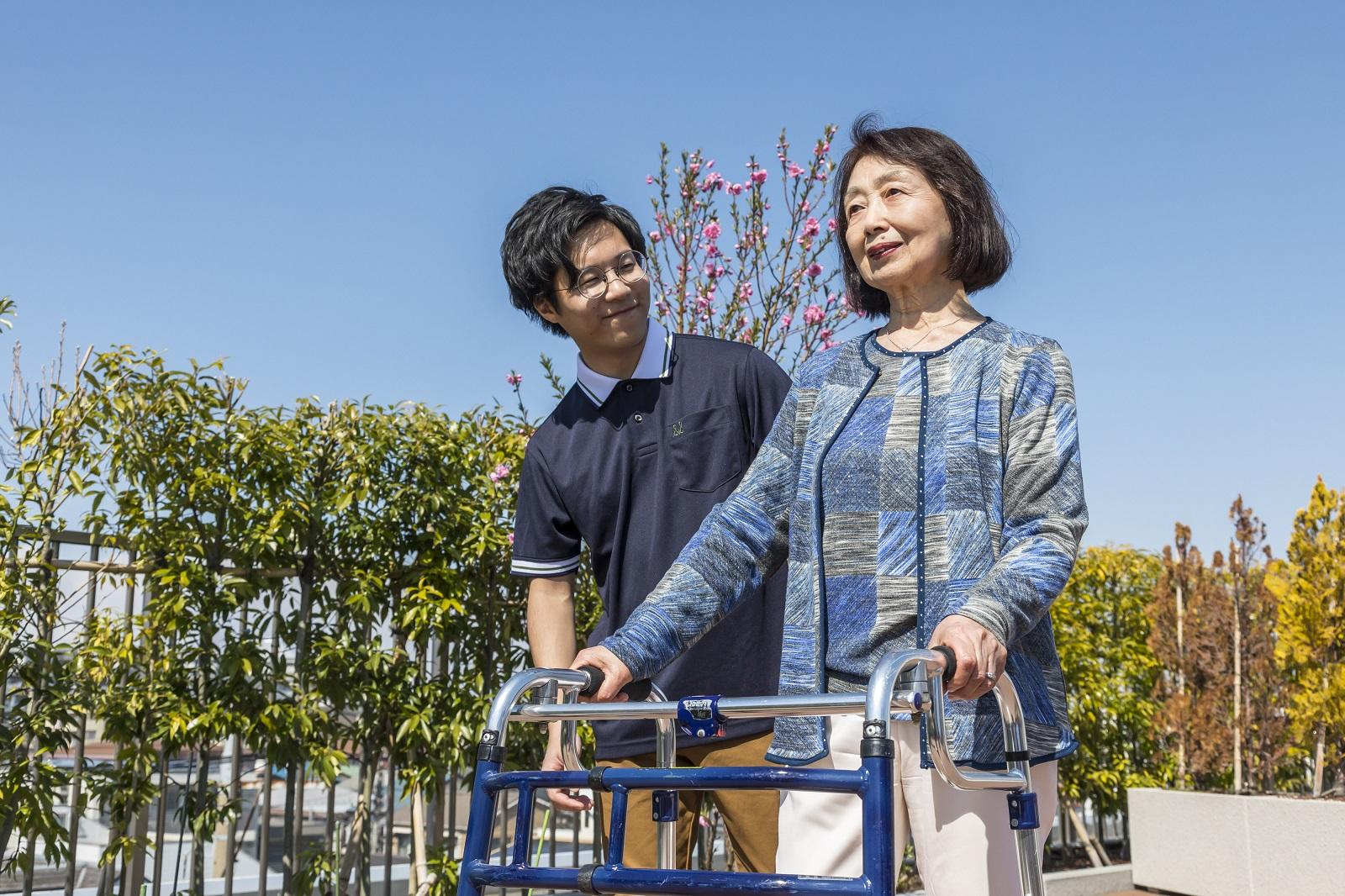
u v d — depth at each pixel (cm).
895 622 169
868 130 196
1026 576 150
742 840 244
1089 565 747
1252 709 661
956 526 168
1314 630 629
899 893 548
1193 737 669
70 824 409
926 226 186
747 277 523
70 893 408
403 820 538
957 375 177
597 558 269
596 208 262
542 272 260
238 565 439
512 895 500
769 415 262
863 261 192
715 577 191
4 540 397
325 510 452
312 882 443
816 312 512
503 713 154
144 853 419
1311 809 551
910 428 176
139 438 414
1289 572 652
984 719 161
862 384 187
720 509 198
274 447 446
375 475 465
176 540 423
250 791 549
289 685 446
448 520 474
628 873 133
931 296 191
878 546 174
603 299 257
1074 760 705
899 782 172
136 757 414
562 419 273
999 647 144
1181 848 611
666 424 261
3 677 394
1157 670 759
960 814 166
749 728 243
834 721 181
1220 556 692
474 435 497
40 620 407
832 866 179
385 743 471
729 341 271
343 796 539
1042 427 169
